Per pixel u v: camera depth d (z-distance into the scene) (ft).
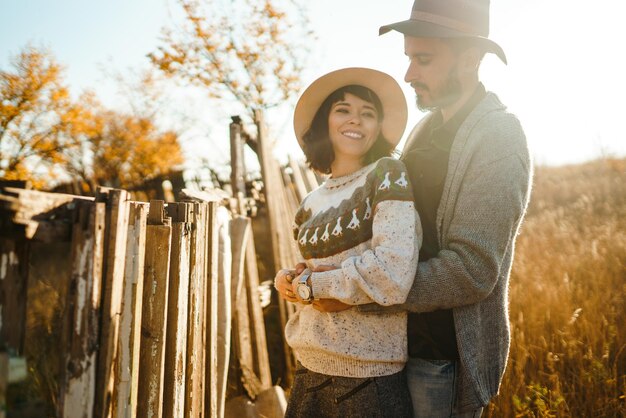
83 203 3.92
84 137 35.32
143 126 39.06
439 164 5.62
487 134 5.26
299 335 5.91
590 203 27.55
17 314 3.68
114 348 4.18
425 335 5.46
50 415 6.08
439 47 5.72
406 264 4.97
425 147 5.98
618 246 17.92
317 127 6.39
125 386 4.48
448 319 5.41
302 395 5.95
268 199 14.73
